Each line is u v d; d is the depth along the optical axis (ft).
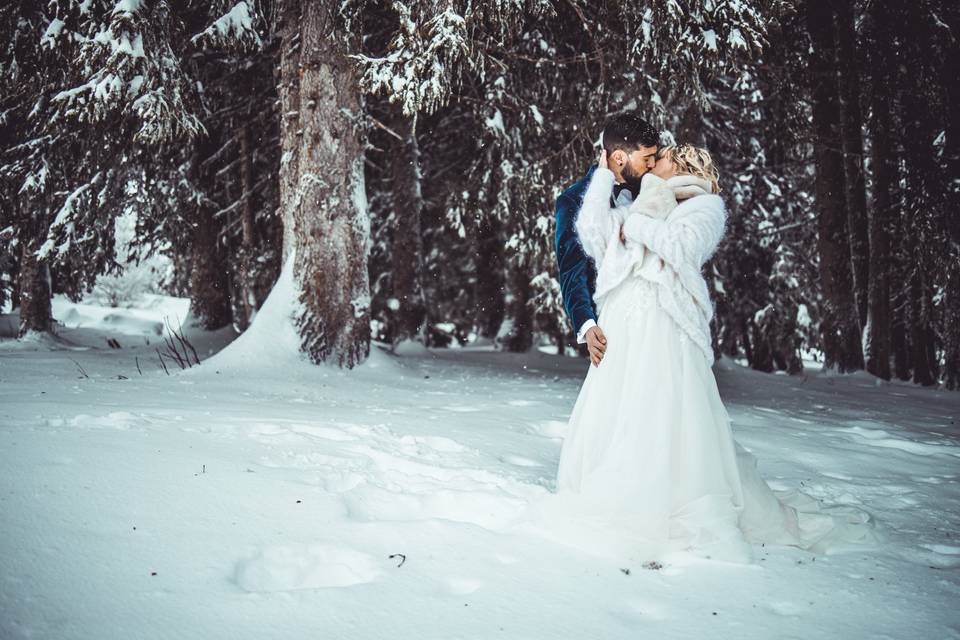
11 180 39.04
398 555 7.04
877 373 43.29
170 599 5.68
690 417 7.87
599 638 5.53
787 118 41.86
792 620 5.96
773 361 61.36
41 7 31.91
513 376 29.91
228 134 45.91
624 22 27.63
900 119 44.14
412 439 12.82
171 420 12.83
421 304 44.29
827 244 41.04
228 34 29.63
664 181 8.58
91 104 26.89
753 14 25.45
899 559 7.78
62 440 10.09
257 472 9.41
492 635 5.49
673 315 8.06
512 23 25.41
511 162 38.45
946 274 42.39
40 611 5.26
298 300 25.80
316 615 5.62
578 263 8.90
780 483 11.55
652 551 7.45
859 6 42.47
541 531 8.00
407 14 24.34
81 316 67.10
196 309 44.45
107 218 39.70
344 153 26.53
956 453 15.99
